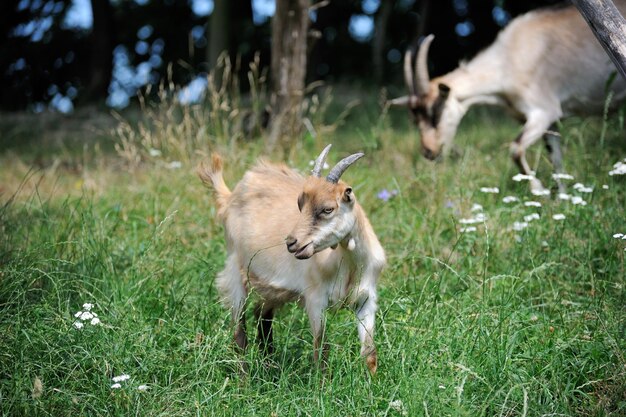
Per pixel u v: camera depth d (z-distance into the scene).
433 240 9.66
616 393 6.70
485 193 10.98
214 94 12.97
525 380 6.77
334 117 19.73
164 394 6.70
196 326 7.71
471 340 7.20
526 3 22.72
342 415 6.49
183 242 9.95
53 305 7.91
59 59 27.86
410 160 13.32
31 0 27.06
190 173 11.74
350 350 7.21
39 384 6.51
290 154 12.30
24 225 9.98
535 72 12.30
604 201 10.15
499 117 18.05
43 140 19.05
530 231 9.34
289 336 7.70
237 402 6.63
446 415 6.29
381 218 10.38
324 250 7.07
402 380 6.61
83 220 9.08
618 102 12.54
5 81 27.59
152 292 8.38
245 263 7.71
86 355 7.00
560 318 7.88
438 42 24.86
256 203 7.79
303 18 13.55
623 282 8.22
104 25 26.02
